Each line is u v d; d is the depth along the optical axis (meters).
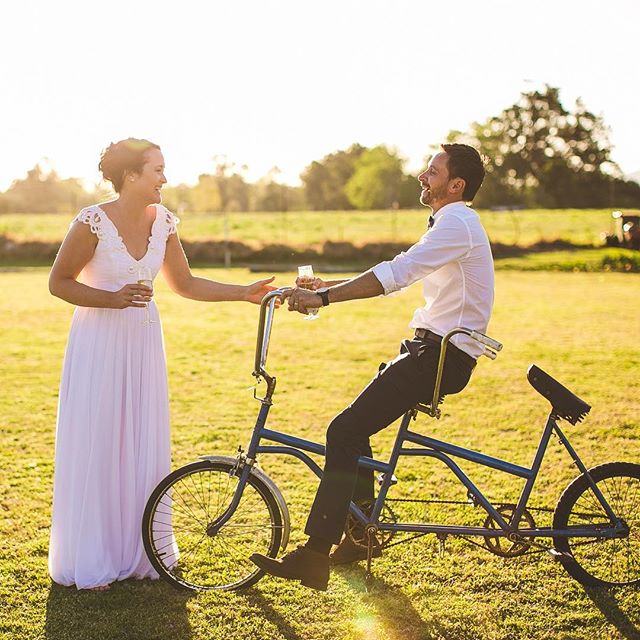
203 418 6.62
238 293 4.06
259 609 3.51
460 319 3.32
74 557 3.67
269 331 3.43
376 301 15.84
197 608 3.52
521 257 27.86
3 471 5.24
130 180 3.62
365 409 3.36
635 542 3.90
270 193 74.94
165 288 18.61
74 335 3.70
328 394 7.55
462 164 3.31
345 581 3.76
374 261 27.78
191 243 28.28
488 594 3.65
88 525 3.65
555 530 3.51
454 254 3.21
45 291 17.55
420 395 3.35
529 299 16.16
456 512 4.57
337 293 3.22
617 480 3.82
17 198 61.84
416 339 3.41
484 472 5.24
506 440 6.02
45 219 42.56
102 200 3.82
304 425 6.43
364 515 3.52
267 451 3.57
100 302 3.54
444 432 6.23
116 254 3.63
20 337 11.02
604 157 78.56
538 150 77.81
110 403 3.66
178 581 3.68
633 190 76.50
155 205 3.82
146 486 3.75
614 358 9.48
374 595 3.64
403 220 41.72
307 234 34.19
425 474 5.21
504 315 13.55
